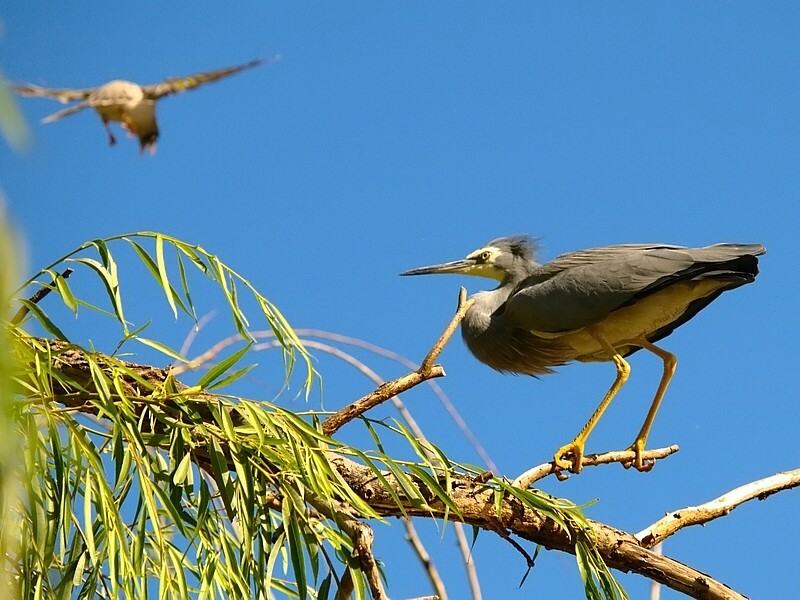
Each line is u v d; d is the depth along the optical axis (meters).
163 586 6.14
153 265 7.10
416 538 8.78
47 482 6.25
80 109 5.09
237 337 8.50
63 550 6.40
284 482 7.11
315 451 6.96
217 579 6.48
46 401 6.48
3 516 5.61
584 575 7.71
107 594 6.37
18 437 5.99
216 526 6.73
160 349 6.98
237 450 6.98
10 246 3.62
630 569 8.08
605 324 12.40
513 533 8.15
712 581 7.97
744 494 8.50
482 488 8.05
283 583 7.44
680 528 8.30
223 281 7.18
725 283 12.09
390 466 7.29
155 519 6.23
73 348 6.66
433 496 7.96
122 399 6.64
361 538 6.80
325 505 7.16
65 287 6.73
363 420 7.70
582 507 7.87
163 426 7.25
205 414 7.36
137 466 6.39
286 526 6.77
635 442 10.99
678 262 11.95
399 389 8.26
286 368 7.32
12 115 3.41
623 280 12.07
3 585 5.50
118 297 6.88
